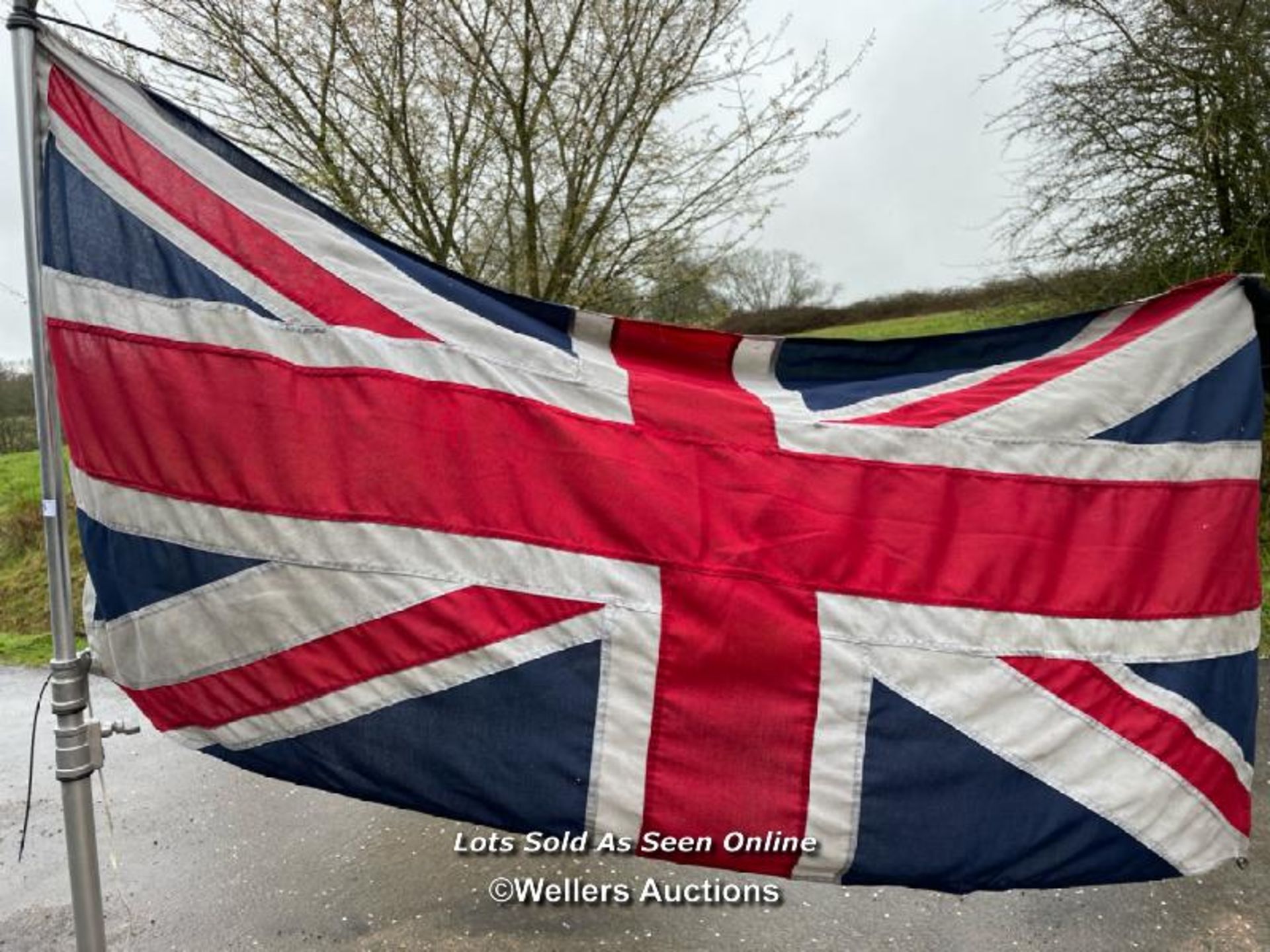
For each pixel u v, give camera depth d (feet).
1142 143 15.61
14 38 4.03
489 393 4.77
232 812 7.74
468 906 6.33
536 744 4.48
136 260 4.37
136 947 5.96
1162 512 5.06
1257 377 5.22
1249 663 5.00
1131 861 4.71
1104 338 5.42
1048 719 4.73
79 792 4.13
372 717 4.43
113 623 4.34
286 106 11.98
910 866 4.56
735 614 4.66
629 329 5.35
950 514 4.95
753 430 5.01
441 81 12.20
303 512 4.43
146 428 4.35
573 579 4.61
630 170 13.43
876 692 4.66
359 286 4.73
